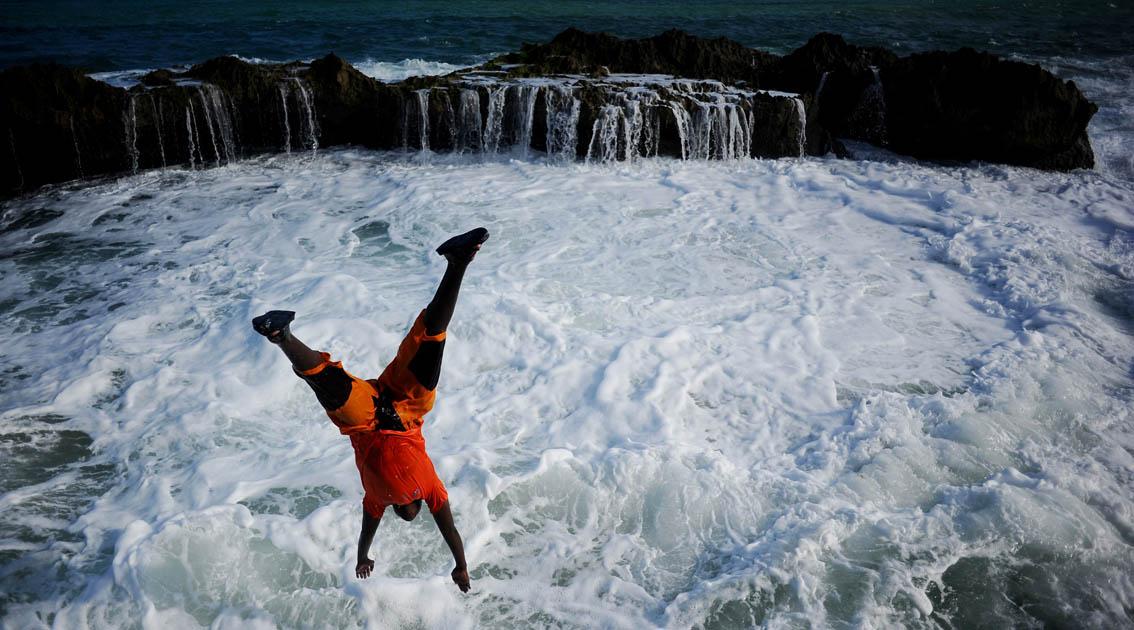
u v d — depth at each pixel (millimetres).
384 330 7168
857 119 14289
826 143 13602
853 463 5547
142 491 5340
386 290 8039
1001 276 8383
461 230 9562
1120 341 7180
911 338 7250
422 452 3949
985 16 32188
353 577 4574
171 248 9273
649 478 5359
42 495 5328
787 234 9547
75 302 7977
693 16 31266
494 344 6945
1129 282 8383
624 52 16062
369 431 3824
